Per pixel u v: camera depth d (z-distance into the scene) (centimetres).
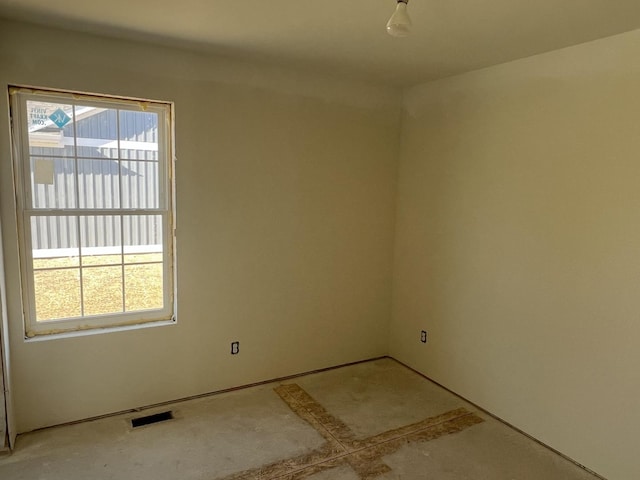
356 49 280
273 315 358
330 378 375
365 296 403
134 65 282
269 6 214
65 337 284
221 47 285
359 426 300
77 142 281
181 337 322
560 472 257
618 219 240
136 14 230
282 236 352
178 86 297
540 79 276
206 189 317
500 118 304
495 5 203
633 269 235
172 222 316
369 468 254
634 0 193
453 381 352
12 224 260
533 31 236
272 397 338
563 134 265
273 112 334
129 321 311
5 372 253
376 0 203
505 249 305
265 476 244
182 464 253
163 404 321
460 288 342
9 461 251
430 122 363
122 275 305
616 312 243
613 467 248
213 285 329
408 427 301
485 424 307
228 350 342
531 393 291
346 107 366
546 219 277
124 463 252
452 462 263
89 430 285
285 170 346
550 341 278
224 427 294
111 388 302
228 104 316
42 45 256
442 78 347
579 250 260
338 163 369
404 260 399
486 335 322
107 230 296
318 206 365
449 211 348
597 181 249
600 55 244
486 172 316
